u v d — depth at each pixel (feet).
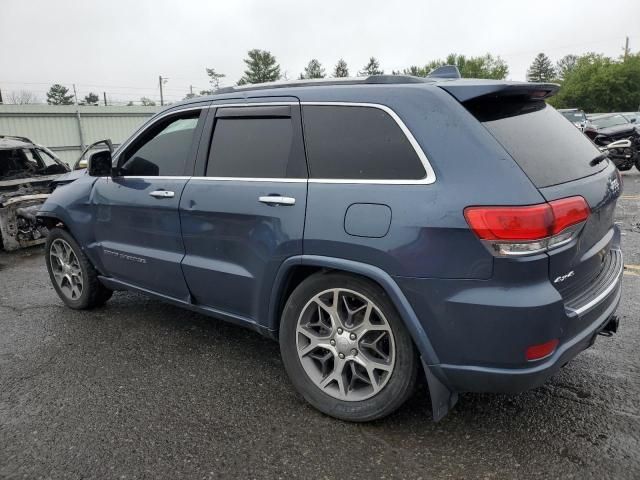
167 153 12.37
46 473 8.40
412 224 8.06
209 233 11.09
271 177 10.07
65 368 12.07
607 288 9.00
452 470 8.24
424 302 8.12
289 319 9.94
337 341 9.49
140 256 12.83
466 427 9.34
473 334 7.86
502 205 7.50
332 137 9.36
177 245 11.93
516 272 7.53
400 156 8.50
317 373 9.95
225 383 11.18
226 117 11.17
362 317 9.25
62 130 76.38
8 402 10.63
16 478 8.30
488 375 7.98
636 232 24.08
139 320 14.97
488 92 8.24
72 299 15.89
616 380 10.71
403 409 9.93
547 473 8.09
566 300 8.35
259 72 279.69
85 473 8.38
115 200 13.30
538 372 7.77
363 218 8.57
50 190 27.68
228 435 9.30
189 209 11.37
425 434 9.17
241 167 10.68
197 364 12.09
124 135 83.41
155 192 12.14
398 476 8.16
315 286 9.46
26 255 25.20
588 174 8.96
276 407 10.17
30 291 18.48
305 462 8.54
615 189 9.66
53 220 16.02
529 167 7.91
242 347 12.98
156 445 9.07
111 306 16.24
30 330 14.49
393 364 8.88
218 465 8.51
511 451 8.64
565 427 9.20
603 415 9.52
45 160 30.60
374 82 9.36
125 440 9.23
